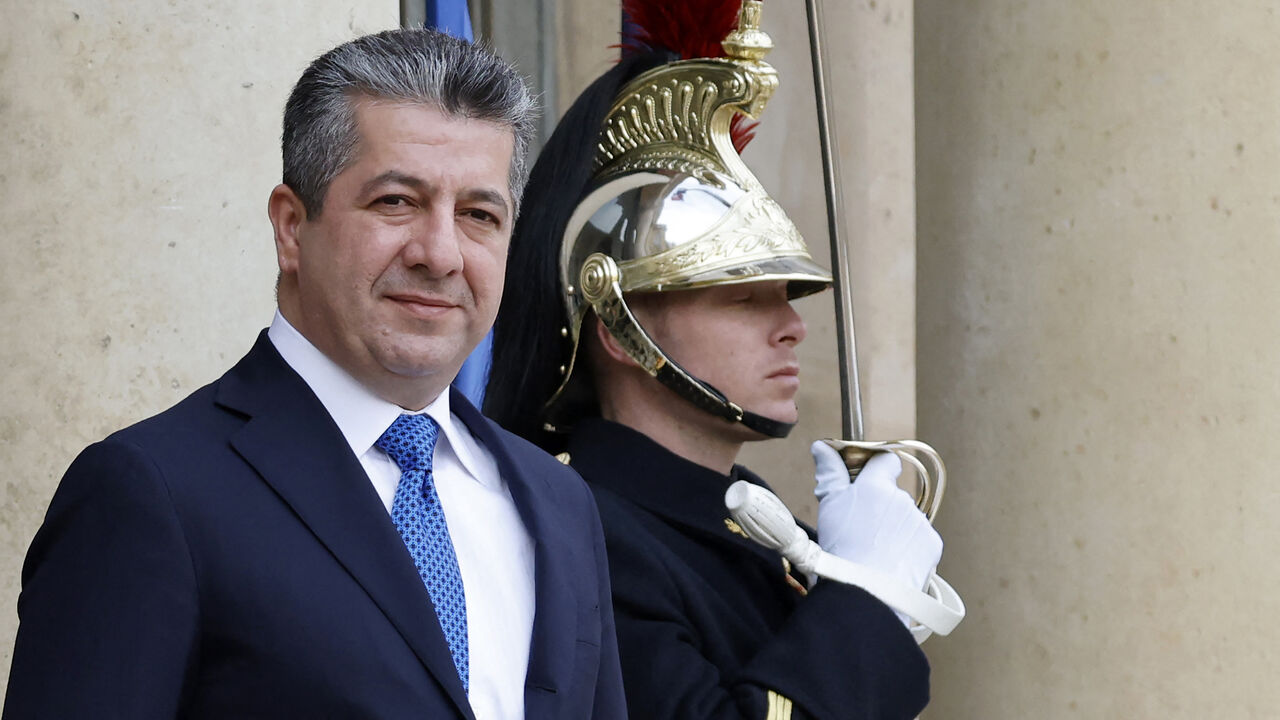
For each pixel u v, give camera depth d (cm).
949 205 1438
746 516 862
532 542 636
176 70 823
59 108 798
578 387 982
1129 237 1316
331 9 873
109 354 803
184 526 536
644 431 948
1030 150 1380
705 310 927
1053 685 1336
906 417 1388
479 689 586
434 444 620
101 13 808
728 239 926
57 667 515
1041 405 1363
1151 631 1286
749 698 815
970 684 1388
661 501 916
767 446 1397
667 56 1016
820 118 1034
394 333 588
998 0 1409
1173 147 1295
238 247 836
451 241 588
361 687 540
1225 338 1262
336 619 545
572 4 1335
